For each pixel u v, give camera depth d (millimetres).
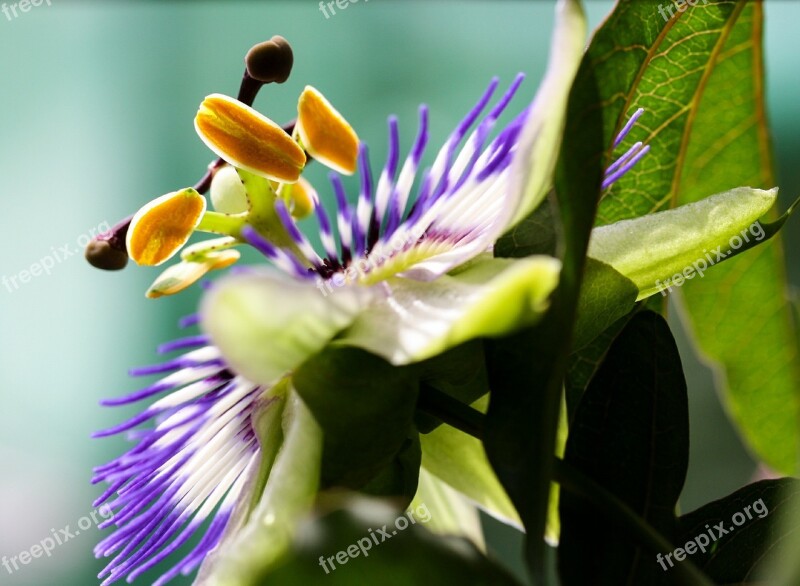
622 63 215
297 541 187
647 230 213
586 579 200
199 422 215
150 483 216
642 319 210
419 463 210
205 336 211
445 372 204
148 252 219
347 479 202
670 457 207
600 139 198
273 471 200
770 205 214
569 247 194
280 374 196
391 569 186
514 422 195
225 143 220
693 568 198
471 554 187
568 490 202
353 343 200
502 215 200
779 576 187
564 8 190
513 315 190
